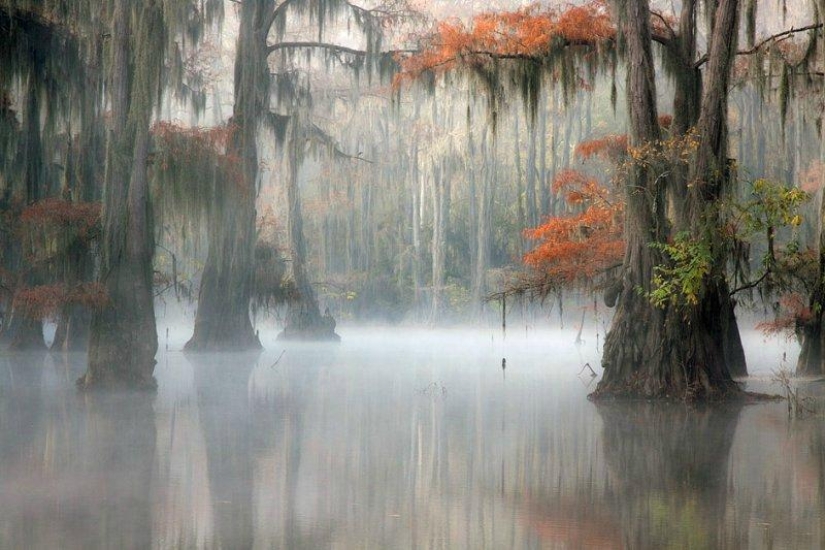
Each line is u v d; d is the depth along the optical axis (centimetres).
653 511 1114
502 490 1234
